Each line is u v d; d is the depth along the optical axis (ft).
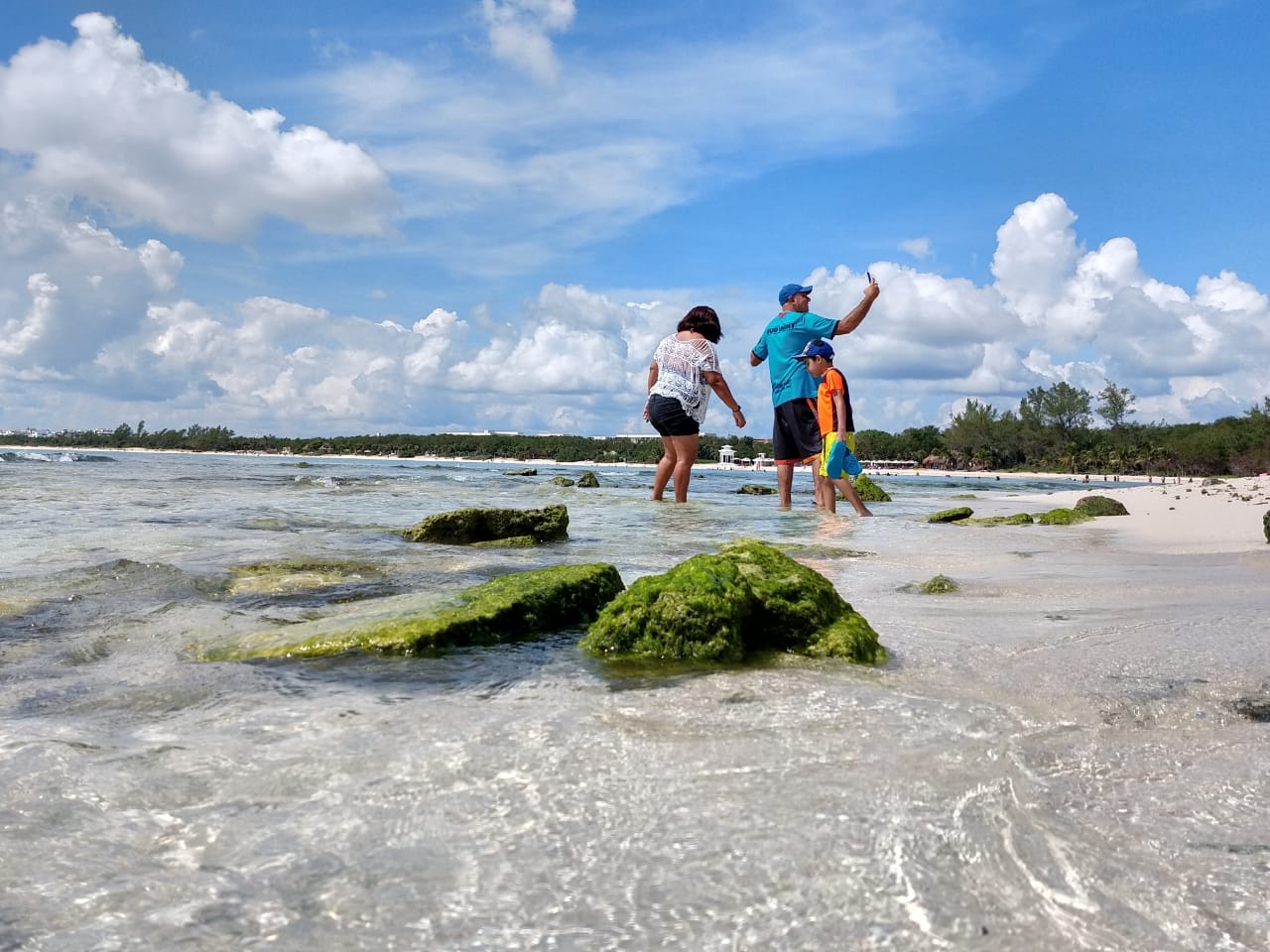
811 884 4.55
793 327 37.60
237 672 9.32
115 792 5.73
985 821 5.36
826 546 23.09
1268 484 68.74
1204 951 4.03
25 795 5.66
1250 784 6.06
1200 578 17.35
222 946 4.01
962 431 400.47
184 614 12.28
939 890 4.52
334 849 4.93
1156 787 5.98
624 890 4.49
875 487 56.29
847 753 6.60
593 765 6.31
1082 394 382.83
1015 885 4.58
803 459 38.83
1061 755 6.64
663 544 23.39
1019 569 19.31
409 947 3.99
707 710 7.88
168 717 7.57
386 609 11.66
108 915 4.26
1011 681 9.07
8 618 11.90
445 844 4.99
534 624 11.97
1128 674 9.30
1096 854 4.96
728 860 4.80
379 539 23.30
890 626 12.27
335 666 9.68
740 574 11.25
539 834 5.12
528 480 69.41
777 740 6.93
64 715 7.61
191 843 5.01
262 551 19.60
